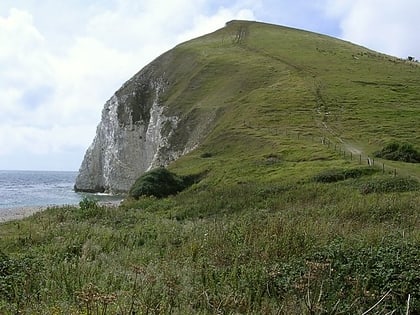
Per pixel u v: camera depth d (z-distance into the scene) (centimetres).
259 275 1018
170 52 12494
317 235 1367
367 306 861
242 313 864
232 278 1031
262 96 7631
